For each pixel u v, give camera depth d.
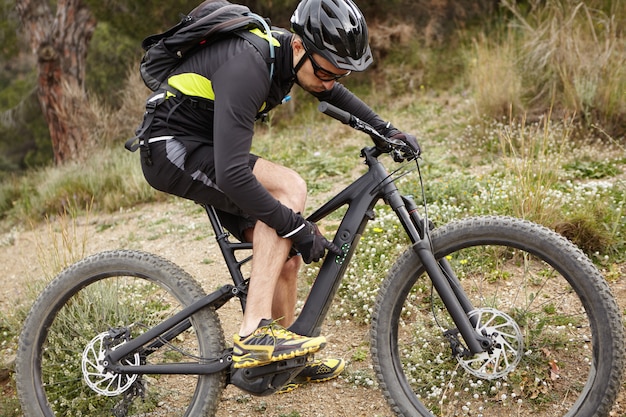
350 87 9.73
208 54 2.47
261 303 2.53
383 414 2.85
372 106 8.98
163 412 2.96
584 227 3.76
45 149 13.58
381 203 4.85
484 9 9.69
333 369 3.06
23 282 4.80
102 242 5.59
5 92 14.07
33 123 13.65
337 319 3.60
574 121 6.00
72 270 2.82
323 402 2.99
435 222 4.35
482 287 3.46
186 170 2.55
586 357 2.88
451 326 3.05
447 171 5.61
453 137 6.63
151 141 2.55
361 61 2.40
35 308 2.83
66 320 3.39
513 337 2.53
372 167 2.64
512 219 2.50
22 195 8.23
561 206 4.07
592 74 6.14
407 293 2.64
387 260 3.88
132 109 9.55
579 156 5.39
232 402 3.05
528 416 2.69
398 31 9.70
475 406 2.78
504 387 2.81
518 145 5.73
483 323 2.71
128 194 6.79
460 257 3.70
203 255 4.81
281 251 2.52
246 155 2.38
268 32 2.46
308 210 5.25
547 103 6.44
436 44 9.62
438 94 8.70
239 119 2.35
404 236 4.19
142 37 9.44
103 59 11.77
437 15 9.84
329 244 2.55
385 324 2.63
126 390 2.77
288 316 2.90
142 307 3.56
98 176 7.38
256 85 2.36
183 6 9.14
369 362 3.21
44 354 3.34
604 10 7.20
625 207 4.13
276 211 2.41
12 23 11.70
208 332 2.68
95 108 9.65
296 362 2.50
